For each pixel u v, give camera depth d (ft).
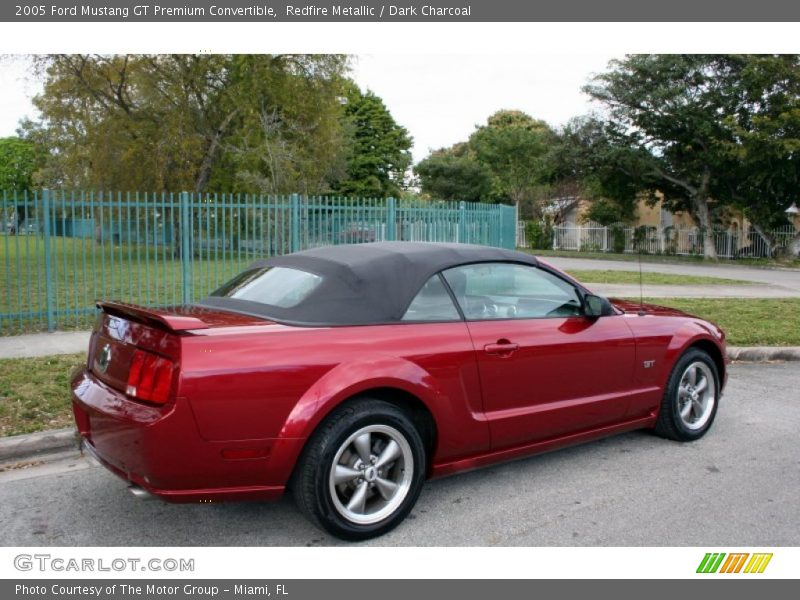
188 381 10.78
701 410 18.56
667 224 142.72
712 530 12.97
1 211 33.35
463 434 13.53
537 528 13.04
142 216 41.24
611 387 16.14
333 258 14.25
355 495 12.26
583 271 76.84
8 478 15.57
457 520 13.37
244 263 40.57
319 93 83.82
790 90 90.58
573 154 110.73
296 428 11.43
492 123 207.00
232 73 82.84
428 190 179.22
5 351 27.14
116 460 11.60
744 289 56.80
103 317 13.46
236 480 11.34
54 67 78.18
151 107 84.28
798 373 27.09
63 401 19.97
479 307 14.42
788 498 14.49
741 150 89.86
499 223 53.36
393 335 12.84
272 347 11.59
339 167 97.19
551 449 15.42
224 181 85.87
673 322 17.75
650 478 15.62
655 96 97.86
